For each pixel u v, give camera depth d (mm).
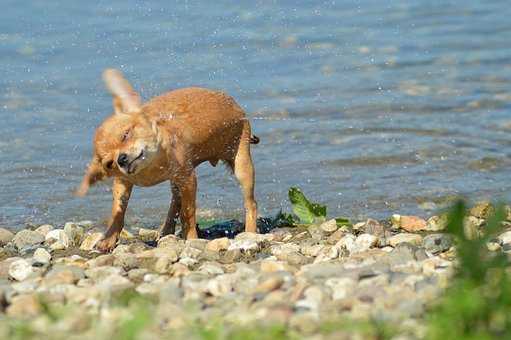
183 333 15008
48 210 27219
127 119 22500
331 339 14516
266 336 14547
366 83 38406
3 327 15086
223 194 28484
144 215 27000
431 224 24531
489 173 29703
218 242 22594
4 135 33250
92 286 18672
